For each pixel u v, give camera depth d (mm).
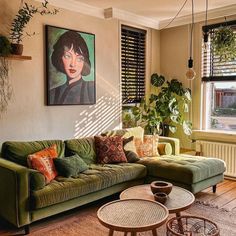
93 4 4129
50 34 3773
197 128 5043
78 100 4145
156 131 4906
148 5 4223
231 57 4227
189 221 2490
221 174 3896
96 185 3121
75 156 3441
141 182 3701
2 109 3406
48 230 2828
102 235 2721
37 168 2980
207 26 4754
